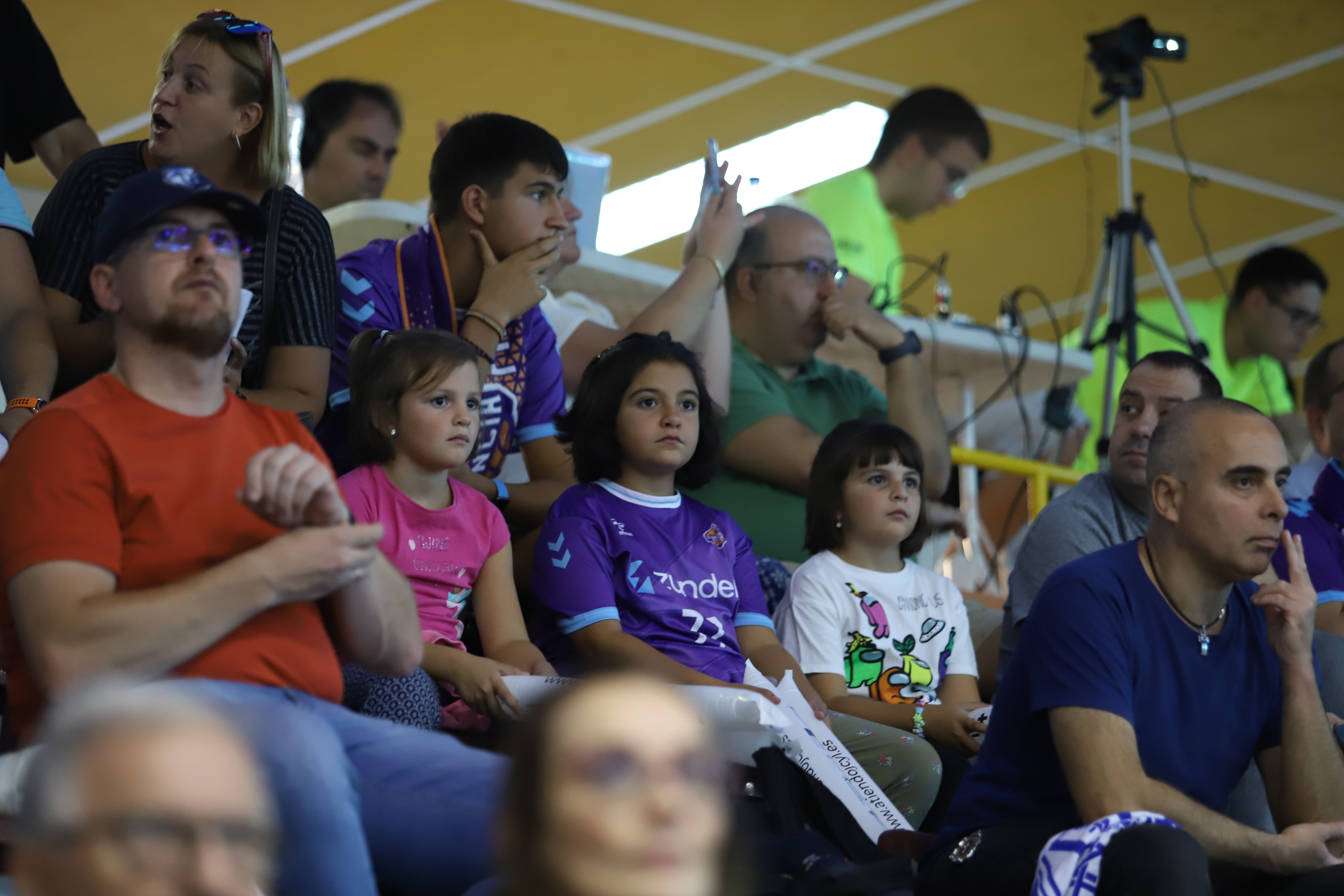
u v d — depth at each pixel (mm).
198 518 5059
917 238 19734
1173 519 6340
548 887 2393
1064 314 21484
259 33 7660
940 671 8727
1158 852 5195
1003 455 13703
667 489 8234
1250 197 19578
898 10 15492
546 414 9078
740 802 6531
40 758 2773
